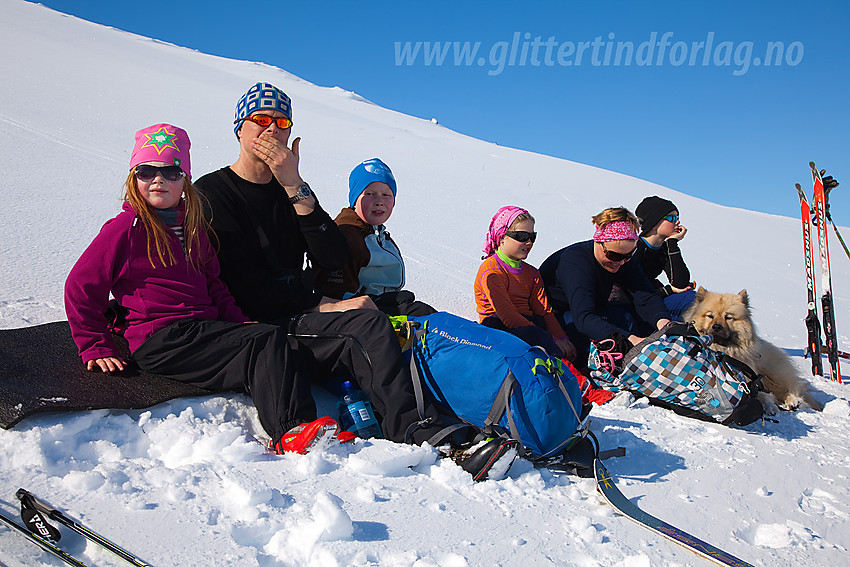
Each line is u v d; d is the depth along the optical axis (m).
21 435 2.06
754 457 2.91
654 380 3.39
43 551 1.58
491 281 3.75
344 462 2.25
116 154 9.75
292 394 2.40
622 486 2.43
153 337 2.51
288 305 2.91
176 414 2.42
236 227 2.86
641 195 18.09
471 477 2.23
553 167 21.14
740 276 10.49
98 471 1.97
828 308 5.01
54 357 2.61
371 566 1.63
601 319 3.75
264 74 47.72
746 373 3.50
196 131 13.94
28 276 4.07
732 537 2.11
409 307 3.05
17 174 7.14
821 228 5.10
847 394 4.51
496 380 2.44
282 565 1.63
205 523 1.77
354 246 3.34
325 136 18.94
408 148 19.62
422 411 2.47
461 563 1.70
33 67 18.03
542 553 1.83
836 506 2.48
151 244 2.56
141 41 47.28
